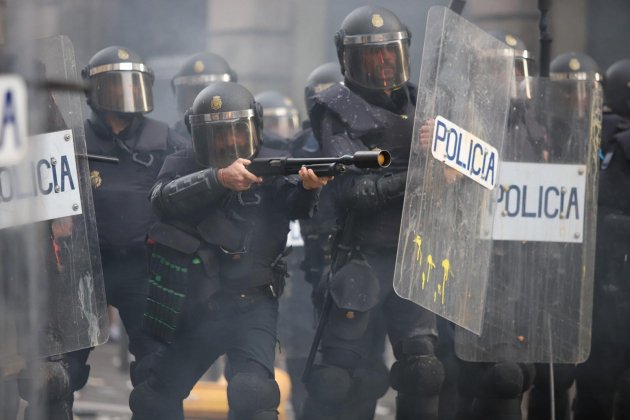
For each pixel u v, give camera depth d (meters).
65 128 16.25
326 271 18.42
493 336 17.86
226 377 22.05
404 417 17.81
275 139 22.25
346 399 18.03
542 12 20.23
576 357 18.27
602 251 20.39
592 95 18.25
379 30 17.34
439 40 16.33
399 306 17.69
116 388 28.70
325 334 17.66
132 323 19.25
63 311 16.23
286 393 25.19
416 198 16.19
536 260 18.08
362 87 17.52
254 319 16.70
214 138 16.34
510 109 17.98
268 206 16.84
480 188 17.16
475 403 18.86
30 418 12.78
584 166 18.25
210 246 16.52
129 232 19.22
